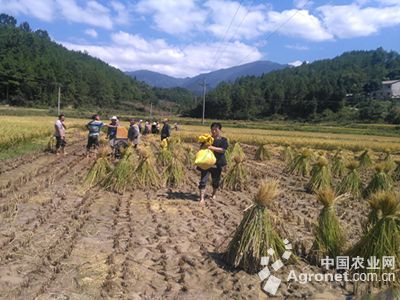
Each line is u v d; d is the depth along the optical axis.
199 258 5.86
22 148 18.95
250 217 5.52
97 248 5.99
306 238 7.03
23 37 144.62
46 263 5.28
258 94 118.81
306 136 46.06
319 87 111.69
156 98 165.50
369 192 11.54
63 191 9.66
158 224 7.40
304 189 12.76
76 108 115.69
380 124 85.31
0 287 4.57
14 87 104.94
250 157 22.92
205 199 9.97
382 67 153.00
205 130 44.31
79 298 4.46
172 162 11.54
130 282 4.92
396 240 5.30
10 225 6.80
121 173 10.16
